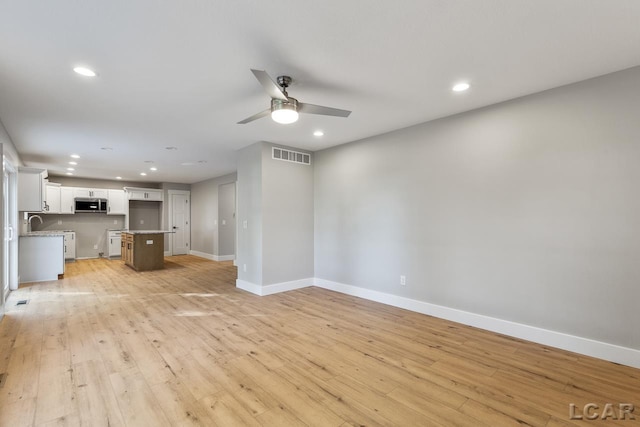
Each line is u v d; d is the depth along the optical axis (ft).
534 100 9.52
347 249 15.57
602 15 5.85
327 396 6.84
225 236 27.86
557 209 9.12
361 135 14.16
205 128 12.91
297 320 11.70
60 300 14.43
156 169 23.21
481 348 9.20
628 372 7.74
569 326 8.95
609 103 8.27
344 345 9.47
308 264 17.12
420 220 12.50
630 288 8.01
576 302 8.82
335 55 7.30
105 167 22.26
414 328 10.85
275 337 10.09
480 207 10.74
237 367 8.11
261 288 15.20
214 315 12.28
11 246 16.14
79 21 5.89
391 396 6.84
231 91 9.23
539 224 9.46
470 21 6.04
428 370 7.95
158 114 11.12
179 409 6.35
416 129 12.57
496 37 6.59
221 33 6.37
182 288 16.84
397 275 13.35
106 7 5.49
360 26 6.17
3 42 6.55
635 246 7.94
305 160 16.97
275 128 12.98
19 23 5.90
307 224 17.06
